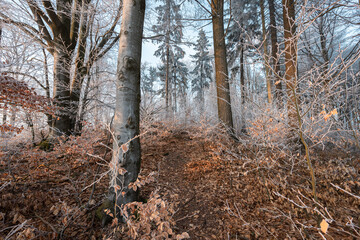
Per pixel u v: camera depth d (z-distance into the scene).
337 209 2.74
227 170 4.57
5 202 2.66
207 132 6.50
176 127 9.16
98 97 7.09
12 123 4.33
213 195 3.59
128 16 2.84
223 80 6.58
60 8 6.60
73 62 6.42
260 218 2.79
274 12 8.55
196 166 4.99
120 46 2.82
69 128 6.30
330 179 3.61
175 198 3.52
